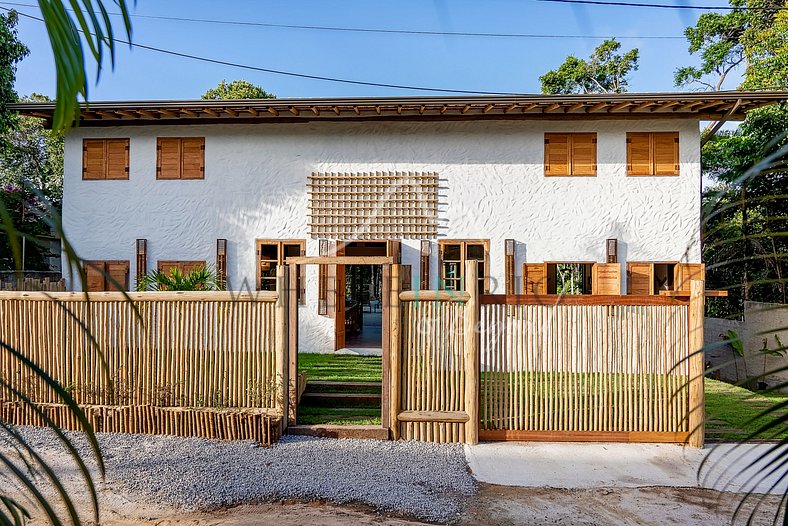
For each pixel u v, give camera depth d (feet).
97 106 37.01
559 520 15.20
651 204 38.83
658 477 18.49
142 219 40.42
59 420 22.20
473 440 21.81
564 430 22.18
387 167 40.24
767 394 4.37
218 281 39.68
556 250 39.27
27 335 22.67
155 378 22.49
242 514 15.08
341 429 22.43
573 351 22.26
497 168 39.68
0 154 51.65
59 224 3.43
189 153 40.63
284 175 40.52
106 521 14.43
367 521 14.73
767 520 15.07
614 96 35.17
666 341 21.97
